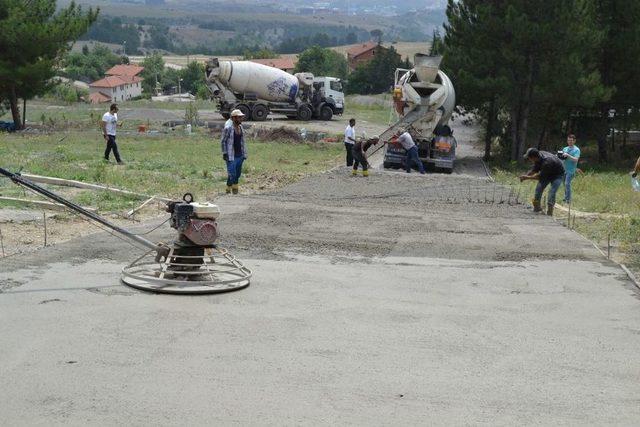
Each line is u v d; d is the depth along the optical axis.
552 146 40.00
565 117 37.91
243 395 6.07
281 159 29.83
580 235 13.77
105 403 5.82
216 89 50.78
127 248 11.02
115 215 13.91
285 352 7.07
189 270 9.38
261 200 16.55
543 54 32.84
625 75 36.16
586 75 33.31
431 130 28.80
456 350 7.36
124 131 40.69
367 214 15.31
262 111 51.22
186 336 7.38
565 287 9.98
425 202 17.75
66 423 5.46
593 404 6.18
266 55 144.50
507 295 9.49
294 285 9.49
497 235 13.52
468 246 12.46
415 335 7.75
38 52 39.19
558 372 6.89
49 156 23.77
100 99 126.38
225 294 8.95
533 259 11.64
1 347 6.88
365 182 22.05
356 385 6.38
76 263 10.04
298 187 19.91
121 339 7.21
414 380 6.54
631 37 34.59
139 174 20.59
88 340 7.15
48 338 7.15
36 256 10.30
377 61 98.88
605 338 7.91
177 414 5.68
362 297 9.09
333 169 25.88
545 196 18.55
